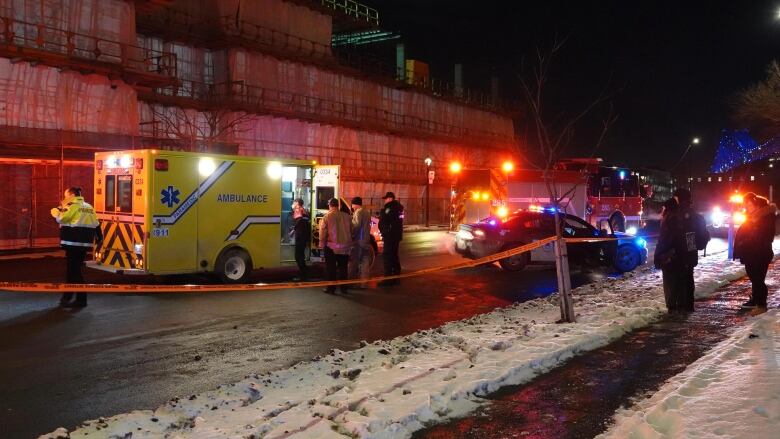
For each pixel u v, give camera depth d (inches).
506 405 208.1
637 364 257.0
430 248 895.1
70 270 402.3
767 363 230.4
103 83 968.3
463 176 935.7
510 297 464.4
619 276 578.9
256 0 1423.5
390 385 219.0
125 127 996.6
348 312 398.3
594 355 271.6
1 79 862.5
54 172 906.1
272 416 195.0
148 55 1262.3
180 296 450.3
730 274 525.7
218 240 495.5
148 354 290.2
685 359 263.9
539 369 248.4
